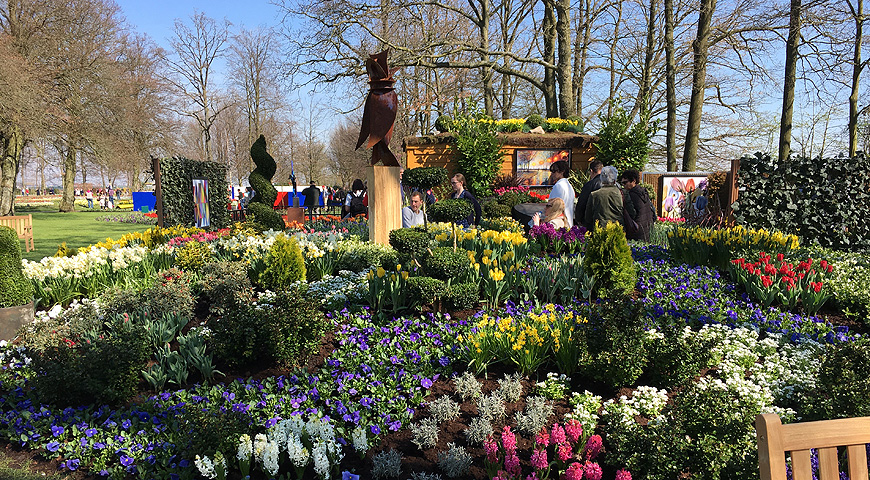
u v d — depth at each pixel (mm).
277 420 3441
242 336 4312
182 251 7543
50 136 26500
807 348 4570
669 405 3555
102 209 44188
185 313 5504
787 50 17375
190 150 55094
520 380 4090
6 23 26609
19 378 4312
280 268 6457
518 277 5785
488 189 18844
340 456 3133
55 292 6348
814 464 2840
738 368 4078
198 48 44375
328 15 20875
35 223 24938
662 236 9602
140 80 33125
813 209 9742
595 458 3172
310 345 4363
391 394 3854
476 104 19125
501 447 3254
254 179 11500
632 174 8156
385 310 5531
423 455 3297
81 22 27812
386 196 8344
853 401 3006
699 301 5695
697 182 18594
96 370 3775
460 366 4340
